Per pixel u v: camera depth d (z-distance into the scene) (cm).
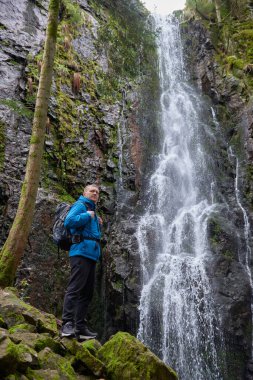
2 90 1062
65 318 459
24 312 488
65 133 1087
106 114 1217
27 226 629
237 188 1252
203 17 1861
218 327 891
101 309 925
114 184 1101
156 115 1367
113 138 1180
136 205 1094
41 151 660
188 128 1402
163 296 898
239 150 1339
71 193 1031
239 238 1080
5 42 1152
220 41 1733
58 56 1222
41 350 410
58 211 506
